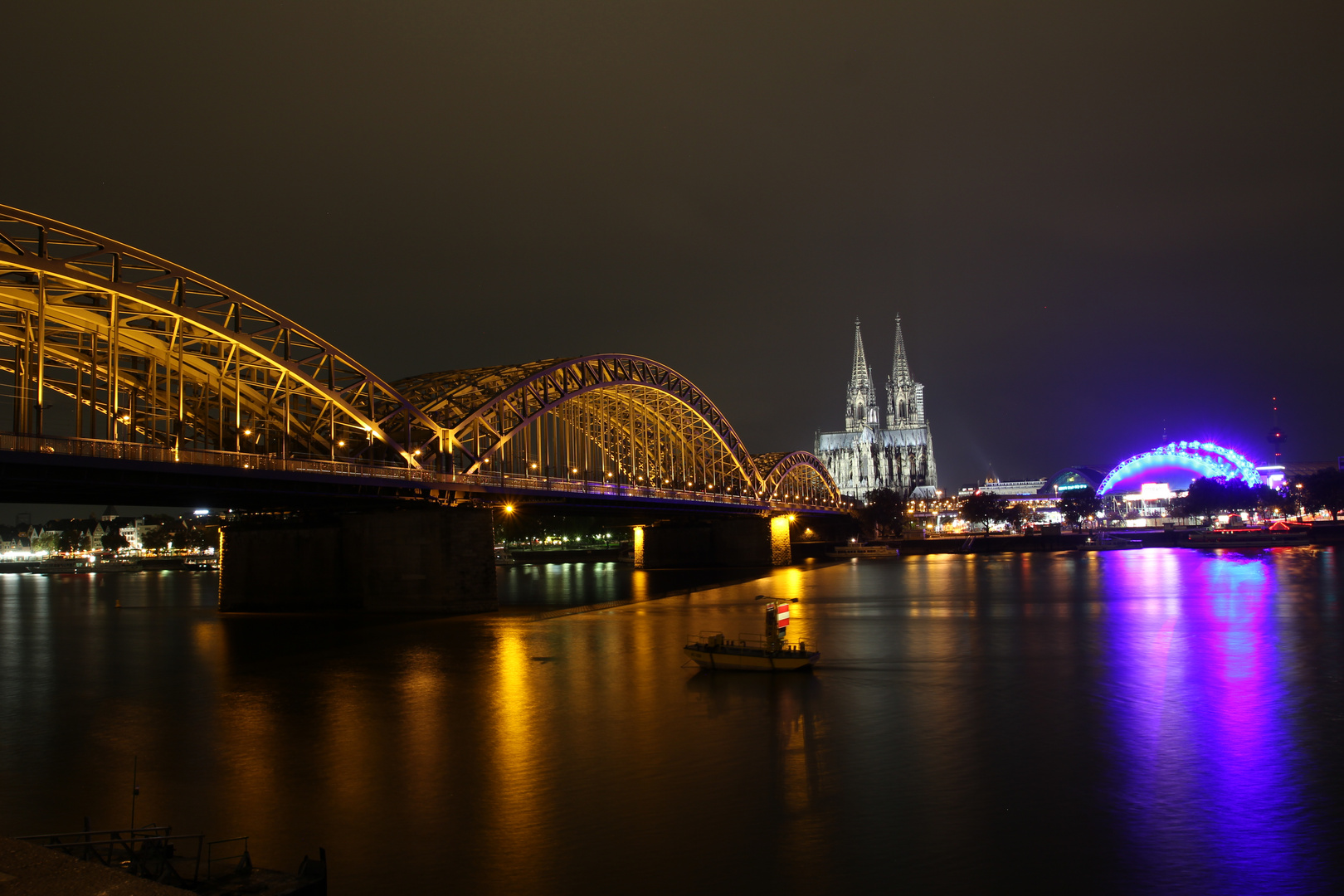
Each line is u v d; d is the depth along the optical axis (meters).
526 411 117.75
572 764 39.19
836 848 30.17
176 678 60.56
